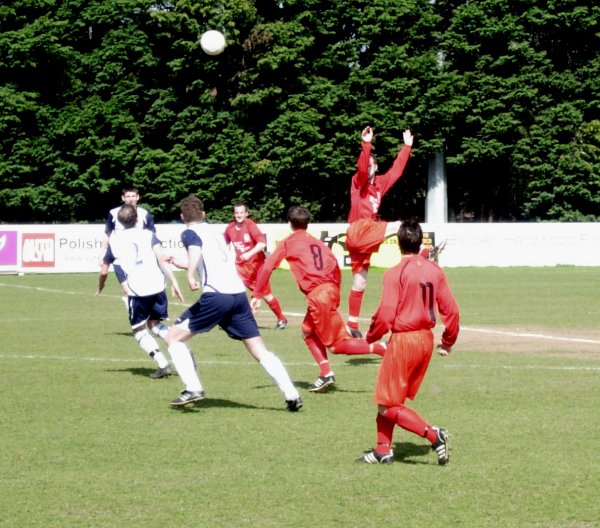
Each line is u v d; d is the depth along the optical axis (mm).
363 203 31922
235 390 24891
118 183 106000
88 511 14414
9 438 19250
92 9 109250
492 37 109688
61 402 23141
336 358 31156
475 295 55250
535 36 114812
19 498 15078
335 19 112062
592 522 13891
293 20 110812
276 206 108188
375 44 111750
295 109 108125
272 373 21938
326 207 115312
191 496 15203
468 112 110562
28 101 103625
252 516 14172
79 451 18156
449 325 17031
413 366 16984
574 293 56594
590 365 29109
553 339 35562
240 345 34312
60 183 104875
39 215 108000
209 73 109125
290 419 21141
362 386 25578
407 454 17906
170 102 109250
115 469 16844
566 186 112375
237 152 107000
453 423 20594
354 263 31453
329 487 15703
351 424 20578
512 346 33625
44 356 31312
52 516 14172
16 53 103062
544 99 111625
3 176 103562
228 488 15664
